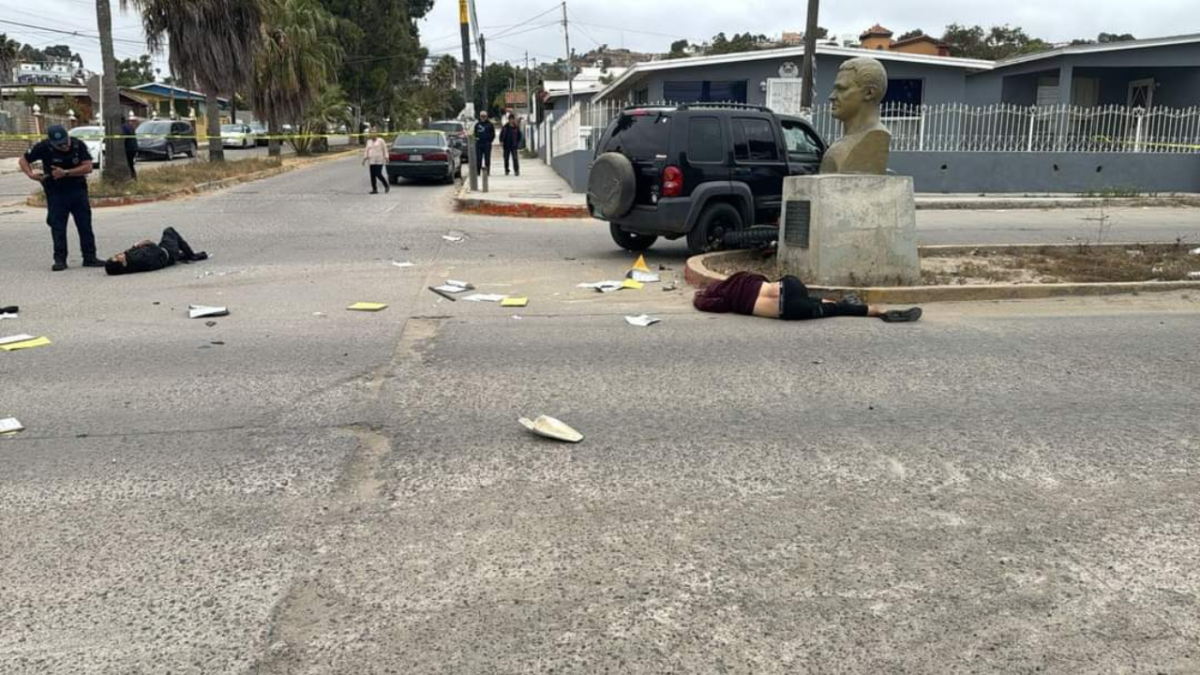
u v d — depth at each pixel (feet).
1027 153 75.36
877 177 29.25
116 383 19.26
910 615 10.14
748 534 12.13
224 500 13.16
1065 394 18.54
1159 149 76.28
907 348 22.38
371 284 32.07
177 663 9.25
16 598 10.48
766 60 84.74
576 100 159.02
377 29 195.93
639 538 12.01
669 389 18.79
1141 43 78.79
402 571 11.11
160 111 227.40
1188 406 17.75
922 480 13.97
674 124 35.45
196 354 21.81
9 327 24.95
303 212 56.75
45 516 12.62
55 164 34.37
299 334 24.03
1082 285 29.71
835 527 12.34
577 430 16.24
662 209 35.50
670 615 10.14
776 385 19.08
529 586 10.77
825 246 29.30
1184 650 9.46
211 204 61.82
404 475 14.11
